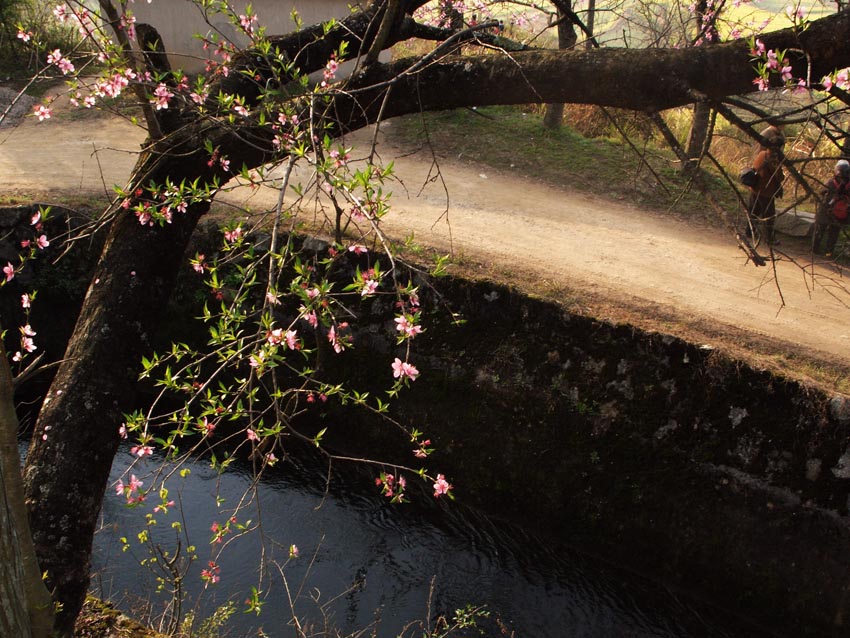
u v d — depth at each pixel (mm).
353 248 3445
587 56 4574
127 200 4371
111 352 4246
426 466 8641
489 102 4895
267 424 8984
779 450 7172
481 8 8336
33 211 9641
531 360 8258
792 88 4109
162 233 4613
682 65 4363
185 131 4789
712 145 13312
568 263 9469
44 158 11688
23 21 15117
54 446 3914
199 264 3820
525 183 12367
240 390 3414
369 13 5656
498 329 8461
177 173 4730
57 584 3664
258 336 3355
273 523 7898
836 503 6922
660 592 7520
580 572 7730
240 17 4664
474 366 8484
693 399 7555
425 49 15648
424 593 7312
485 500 8344
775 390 7207
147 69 4637
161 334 9648
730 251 10578
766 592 7113
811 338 8125
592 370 7996
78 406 4031
